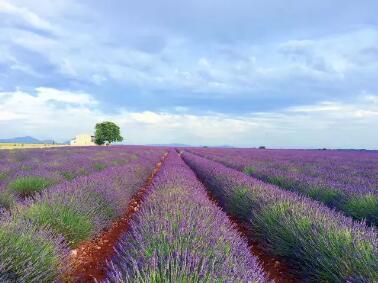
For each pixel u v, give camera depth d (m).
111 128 73.88
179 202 5.13
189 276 2.47
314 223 4.36
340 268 3.48
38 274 3.17
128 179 9.78
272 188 7.33
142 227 3.82
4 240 3.19
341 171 13.72
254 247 5.48
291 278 4.19
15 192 7.86
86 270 4.18
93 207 5.53
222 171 11.52
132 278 2.53
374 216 6.00
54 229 4.33
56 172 10.68
